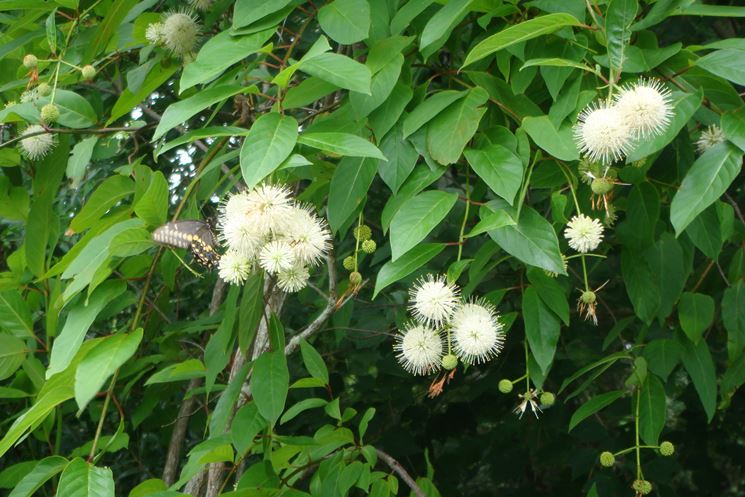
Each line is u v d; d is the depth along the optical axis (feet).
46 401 6.86
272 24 6.81
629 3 6.70
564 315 7.84
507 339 13.33
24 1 9.16
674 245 8.70
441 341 7.77
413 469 14.90
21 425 6.80
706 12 6.90
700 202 6.44
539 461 15.16
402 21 7.32
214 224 8.34
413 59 8.04
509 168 6.77
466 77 8.11
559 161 7.72
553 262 6.59
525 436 15.49
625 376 18.58
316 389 15.20
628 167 8.13
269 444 8.48
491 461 15.70
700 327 8.83
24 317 10.08
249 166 5.98
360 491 12.52
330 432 9.15
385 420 15.05
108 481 6.76
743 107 6.67
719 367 14.79
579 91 7.06
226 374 12.12
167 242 7.04
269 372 7.69
